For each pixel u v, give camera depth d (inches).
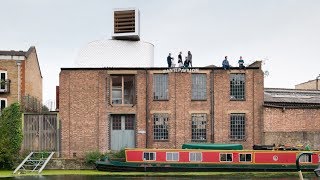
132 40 1593.3
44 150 1397.6
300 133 1416.1
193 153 1275.8
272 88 1700.3
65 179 1112.2
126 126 1425.9
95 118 1409.9
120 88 1432.1
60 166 1336.1
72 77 1417.3
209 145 1305.4
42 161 1330.0
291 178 1146.7
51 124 1405.0
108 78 1418.6
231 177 1165.7
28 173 1240.2
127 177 1157.7
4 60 1481.3
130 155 1280.8
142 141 1408.7
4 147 1321.4
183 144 1341.0
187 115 1414.9
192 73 1425.9
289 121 1416.1
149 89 1423.5
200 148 1304.1
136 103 1417.3
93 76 1418.6
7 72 1480.1
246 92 1418.6
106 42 1577.3
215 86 1419.8
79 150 1401.3
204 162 1273.4
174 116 1413.6
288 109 1418.6
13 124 1374.3
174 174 1230.9
